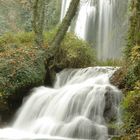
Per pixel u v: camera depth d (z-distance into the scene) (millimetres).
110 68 14008
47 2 25859
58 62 15977
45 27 25234
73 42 16578
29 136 11008
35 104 12859
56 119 11859
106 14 21688
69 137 10773
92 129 10453
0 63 13523
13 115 13234
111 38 20828
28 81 13516
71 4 15250
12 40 17312
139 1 11758
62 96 12258
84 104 11398
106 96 10953
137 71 10727
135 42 11492
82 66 16469
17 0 27828
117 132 9875
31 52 14359
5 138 10555
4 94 13102
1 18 28062
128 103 9375
